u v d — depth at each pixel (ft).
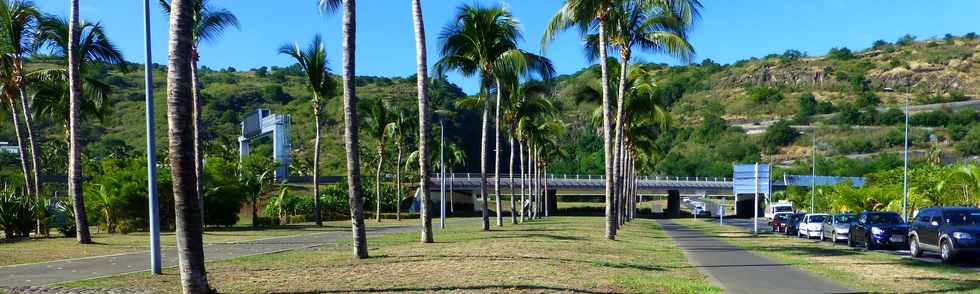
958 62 603.67
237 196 143.64
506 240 82.89
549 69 106.52
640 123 179.22
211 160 146.92
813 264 60.64
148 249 76.13
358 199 59.57
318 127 152.66
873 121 472.03
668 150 510.99
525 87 142.41
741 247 83.97
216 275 46.70
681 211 375.45
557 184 305.73
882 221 86.22
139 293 39.24
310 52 147.23
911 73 601.62
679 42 91.76
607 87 91.50
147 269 53.67
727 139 485.97
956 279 48.75
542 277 44.57
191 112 35.42
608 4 88.99
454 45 104.99
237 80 566.77
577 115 529.45
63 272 51.47
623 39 98.78
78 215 86.43
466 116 435.94
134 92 449.06
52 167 293.23
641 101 127.95
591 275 46.75
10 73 99.19
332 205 216.74
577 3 86.02
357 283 41.73
